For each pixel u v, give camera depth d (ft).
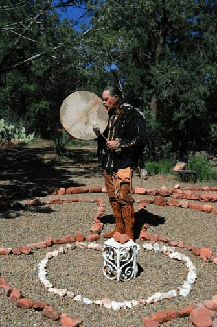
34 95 73.00
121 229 17.98
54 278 13.99
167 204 24.75
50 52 31.53
